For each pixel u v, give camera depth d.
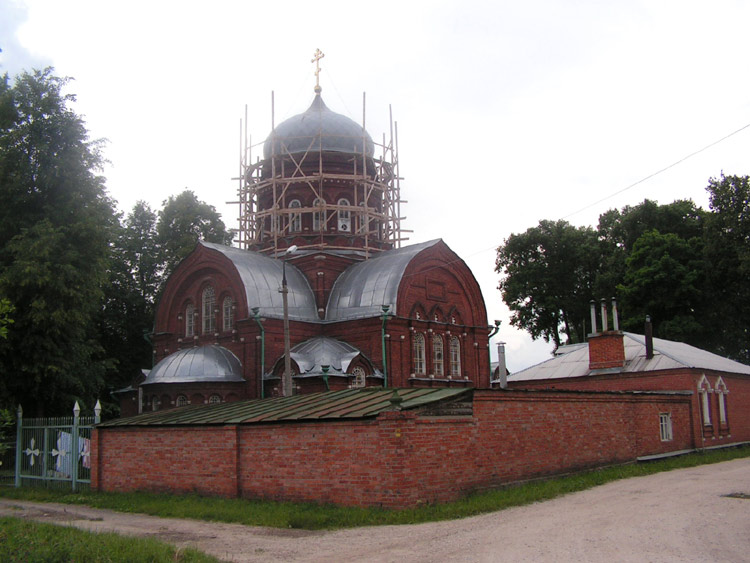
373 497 17.59
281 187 47.91
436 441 18.38
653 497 19.62
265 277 41.41
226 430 21.28
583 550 12.64
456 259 44.47
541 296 67.19
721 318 58.25
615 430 27.67
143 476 23.77
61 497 24.22
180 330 43.19
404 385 39.56
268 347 38.53
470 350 44.28
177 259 56.47
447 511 16.78
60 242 31.33
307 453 19.23
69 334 32.22
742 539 13.60
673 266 58.62
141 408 37.62
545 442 22.95
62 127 32.75
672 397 33.38
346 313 41.38
